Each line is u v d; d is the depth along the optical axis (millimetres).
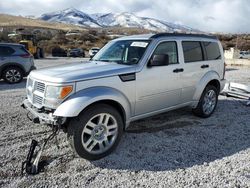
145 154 4027
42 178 3311
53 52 38375
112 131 3986
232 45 55500
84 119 3631
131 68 4215
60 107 3533
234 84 7840
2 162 3672
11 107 6492
